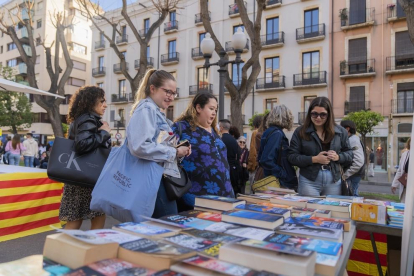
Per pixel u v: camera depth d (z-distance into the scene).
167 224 1.29
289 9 23.23
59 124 14.18
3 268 0.85
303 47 22.84
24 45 35.78
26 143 12.69
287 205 1.90
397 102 20.25
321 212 1.68
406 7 5.45
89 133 2.39
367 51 21.02
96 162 2.44
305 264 0.82
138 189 1.79
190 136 2.34
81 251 0.87
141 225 1.26
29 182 4.04
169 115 28.62
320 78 22.17
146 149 1.79
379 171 20.70
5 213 3.76
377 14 20.73
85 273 0.81
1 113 27.44
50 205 4.32
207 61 7.37
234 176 4.37
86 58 37.81
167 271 0.84
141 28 29.91
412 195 1.32
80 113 2.52
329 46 22.05
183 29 27.78
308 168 2.82
